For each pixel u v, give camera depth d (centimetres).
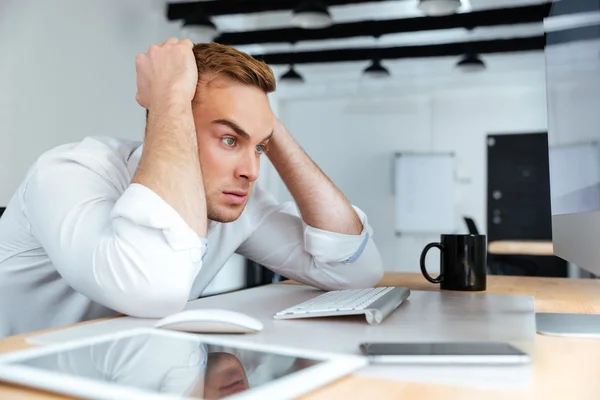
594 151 66
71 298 110
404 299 95
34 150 352
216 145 93
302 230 125
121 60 440
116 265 75
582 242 74
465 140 753
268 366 48
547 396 43
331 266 120
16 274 106
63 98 376
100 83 414
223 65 92
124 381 43
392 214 776
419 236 765
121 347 55
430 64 729
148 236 76
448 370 50
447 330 70
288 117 816
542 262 564
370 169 785
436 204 761
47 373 44
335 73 759
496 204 742
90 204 86
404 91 764
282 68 761
